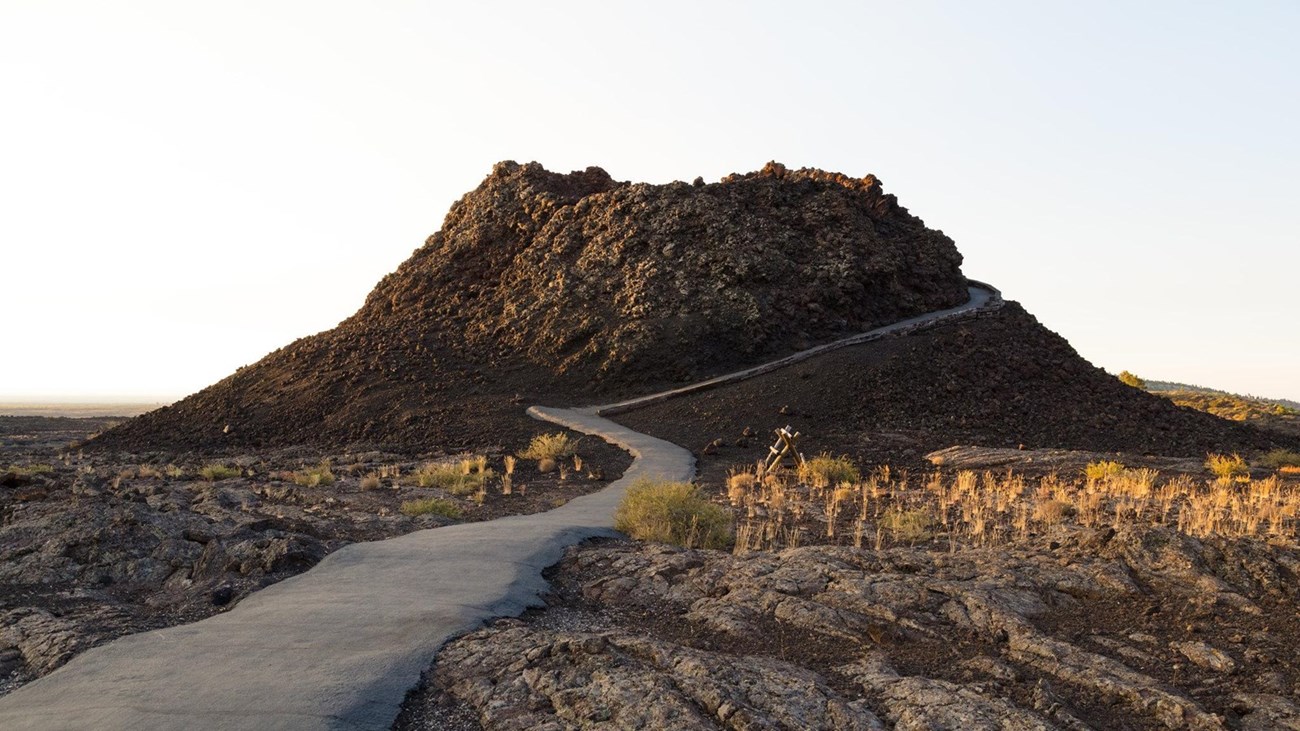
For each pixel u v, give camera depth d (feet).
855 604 30.04
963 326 175.73
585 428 125.49
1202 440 132.36
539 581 34.68
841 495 65.67
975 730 19.42
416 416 140.15
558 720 20.02
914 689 22.03
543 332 179.73
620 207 206.80
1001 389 147.95
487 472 85.25
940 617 28.78
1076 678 23.32
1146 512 50.85
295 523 43.80
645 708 20.04
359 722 19.84
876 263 190.29
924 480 80.89
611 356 165.37
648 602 32.94
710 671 22.54
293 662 23.62
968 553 37.29
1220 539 33.12
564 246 203.31
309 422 149.59
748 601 31.19
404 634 26.04
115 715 20.10
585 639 24.26
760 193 208.13
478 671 23.12
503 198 230.27
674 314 176.24
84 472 84.48
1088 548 35.40
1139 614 28.63
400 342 183.83
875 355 155.53
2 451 138.92
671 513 47.73
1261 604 28.37
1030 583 31.78
